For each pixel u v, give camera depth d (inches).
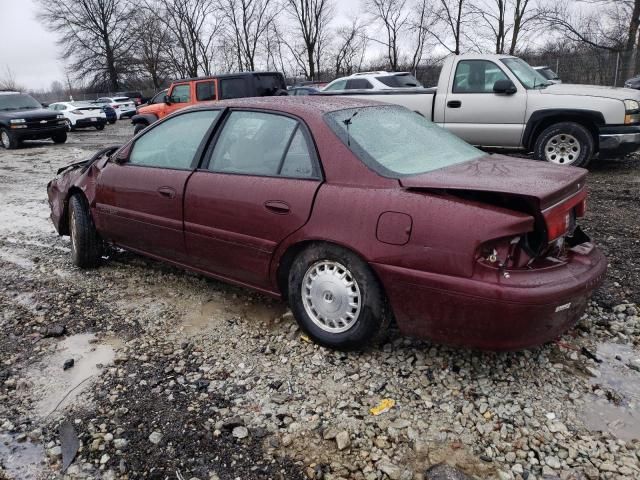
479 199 103.0
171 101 555.8
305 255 123.8
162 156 159.5
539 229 100.7
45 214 287.0
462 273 100.5
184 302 159.2
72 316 152.1
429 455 94.2
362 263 114.3
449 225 101.7
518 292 97.3
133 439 99.8
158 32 2020.2
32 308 158.4
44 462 95.4
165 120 161.9
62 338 139.9
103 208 173.5
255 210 129.4
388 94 373.1
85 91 2271.2
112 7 2135.8
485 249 99.4
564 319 105.3
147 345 134.1
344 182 117.4
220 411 107.1
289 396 111.3
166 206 151.9
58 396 114.3
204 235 142.8
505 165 126.1
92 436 101.0
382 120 137.6
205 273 153.0
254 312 150.8
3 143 655.8
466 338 105.5
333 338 123.8
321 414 105.6
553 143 322.7
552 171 118.8
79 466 93.8
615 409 104.9
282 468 92.2
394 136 132.5
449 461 92.8
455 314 103.7
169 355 129.0
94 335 140.8
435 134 145.3
